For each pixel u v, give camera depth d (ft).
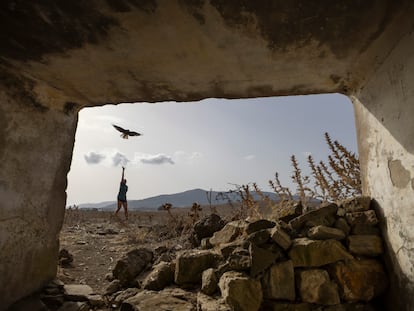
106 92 8.70
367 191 7.80
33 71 7.38
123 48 6.47
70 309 7.86
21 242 7.62
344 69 7.30
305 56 6.76
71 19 5.49
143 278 9.91
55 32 5.88
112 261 14.01
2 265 7.00
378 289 6.66
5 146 7.14
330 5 5.07
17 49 6.45
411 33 5.34
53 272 8.88
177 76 7.76
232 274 6.95
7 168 7.20
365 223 7.22
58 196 9.10
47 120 8.57
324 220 7.61
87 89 8.47
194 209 19.42
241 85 8.23
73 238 19.24
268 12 5.27
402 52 5.68
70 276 11.40
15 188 7.43
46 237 8.59
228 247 8.18
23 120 7.70
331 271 6.89
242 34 5.95
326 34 5.92
